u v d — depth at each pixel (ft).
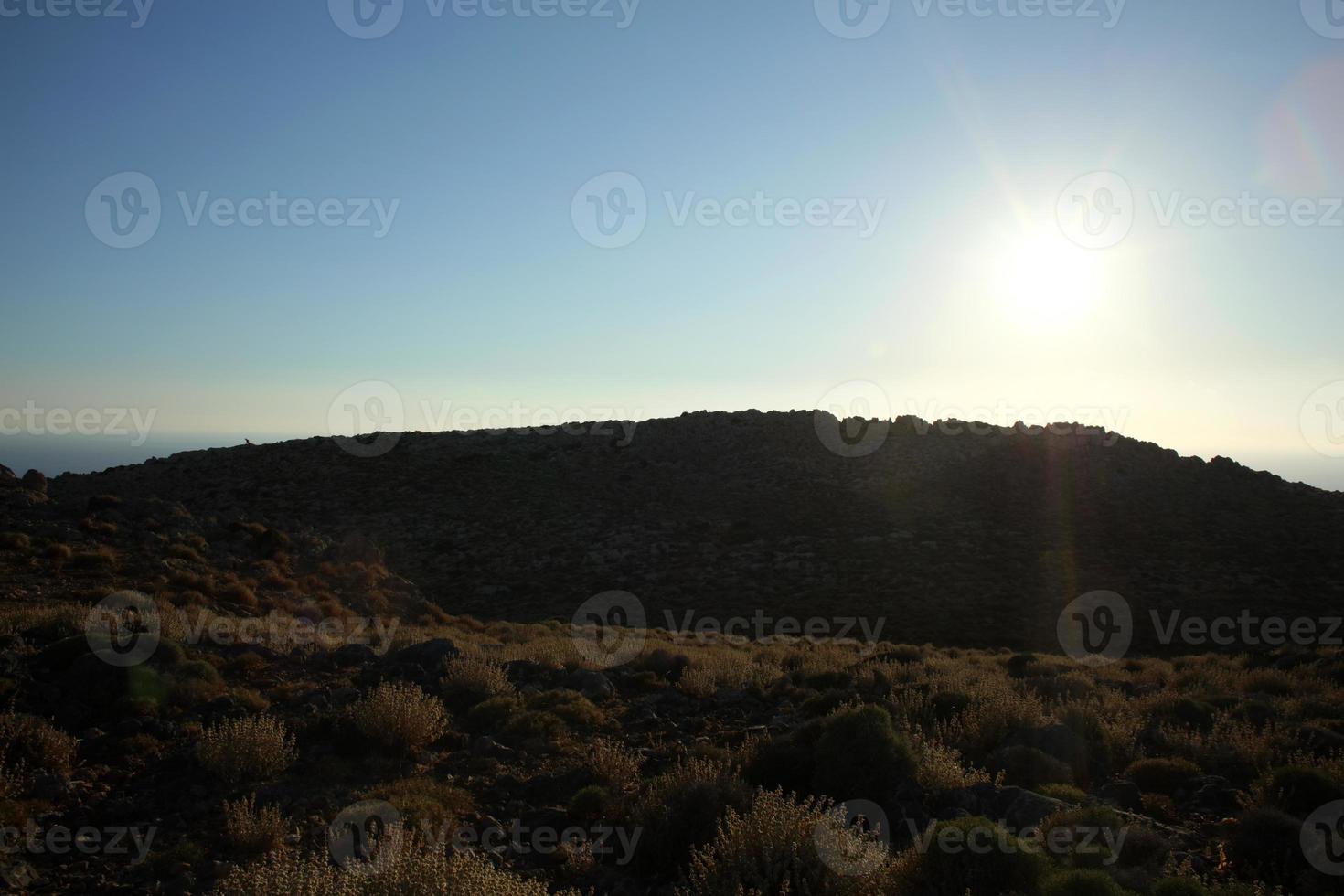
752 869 21.54
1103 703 48.67
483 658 51.24
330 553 102.17
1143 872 23.15
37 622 44.73
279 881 19.06
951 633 120.57
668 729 42.78
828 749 31.07
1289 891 23.41
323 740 36.17
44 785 28.66
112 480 204.33
